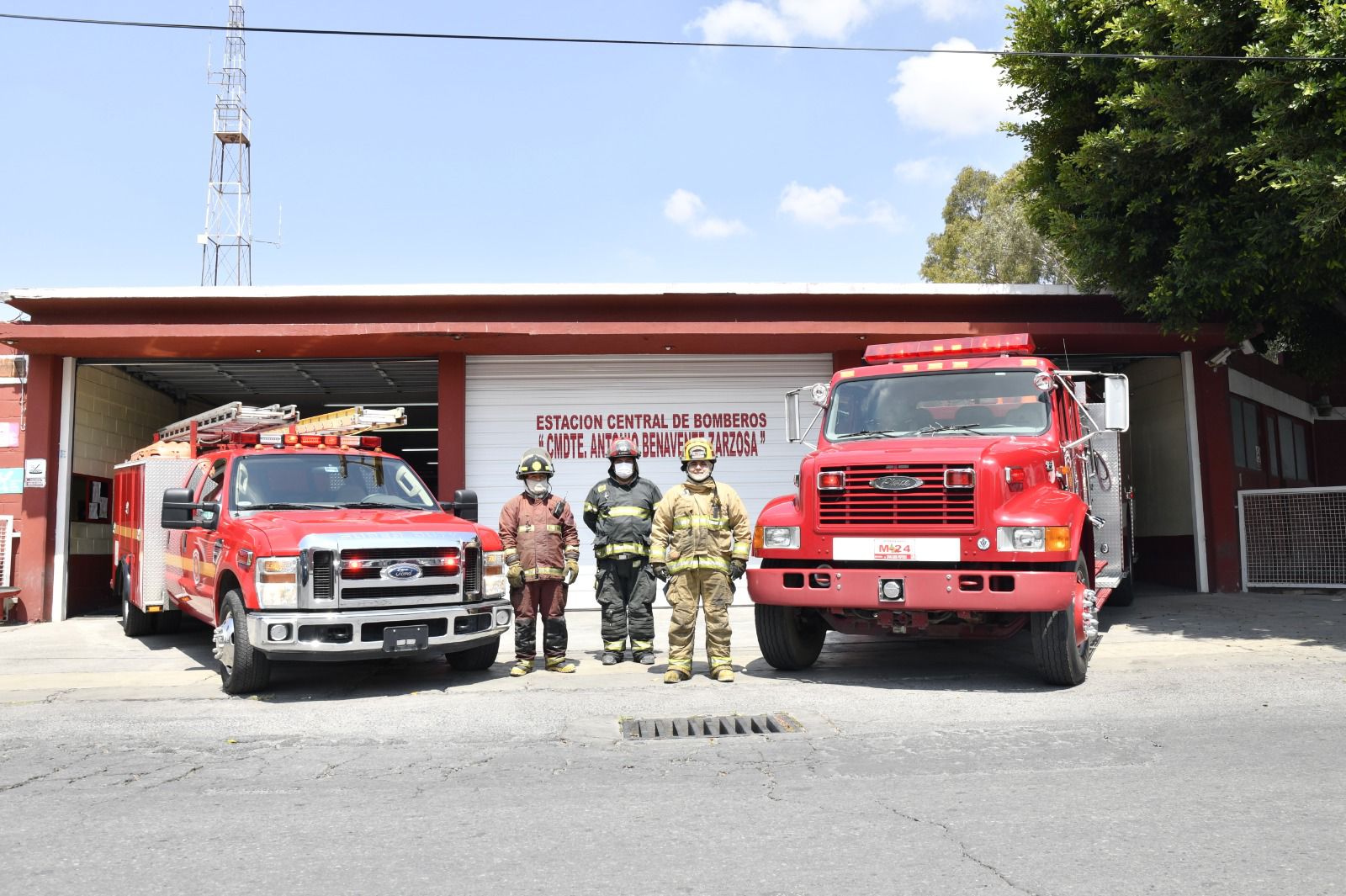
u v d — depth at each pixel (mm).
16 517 14367
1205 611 12234
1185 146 10492
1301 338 14539
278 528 7863
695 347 14227
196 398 19125
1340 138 9422
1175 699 6867
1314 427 20719
